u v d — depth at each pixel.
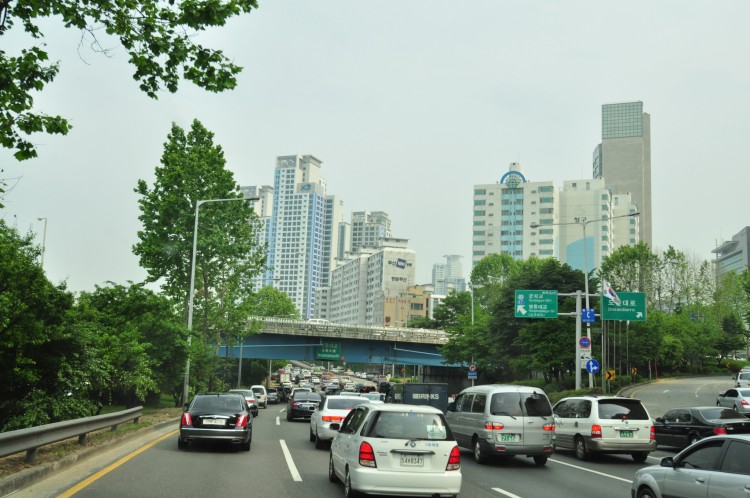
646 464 17.95
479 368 68.69
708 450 9.06
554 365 54.09
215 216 43.62
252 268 48.56
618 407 18.45
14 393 19.98
